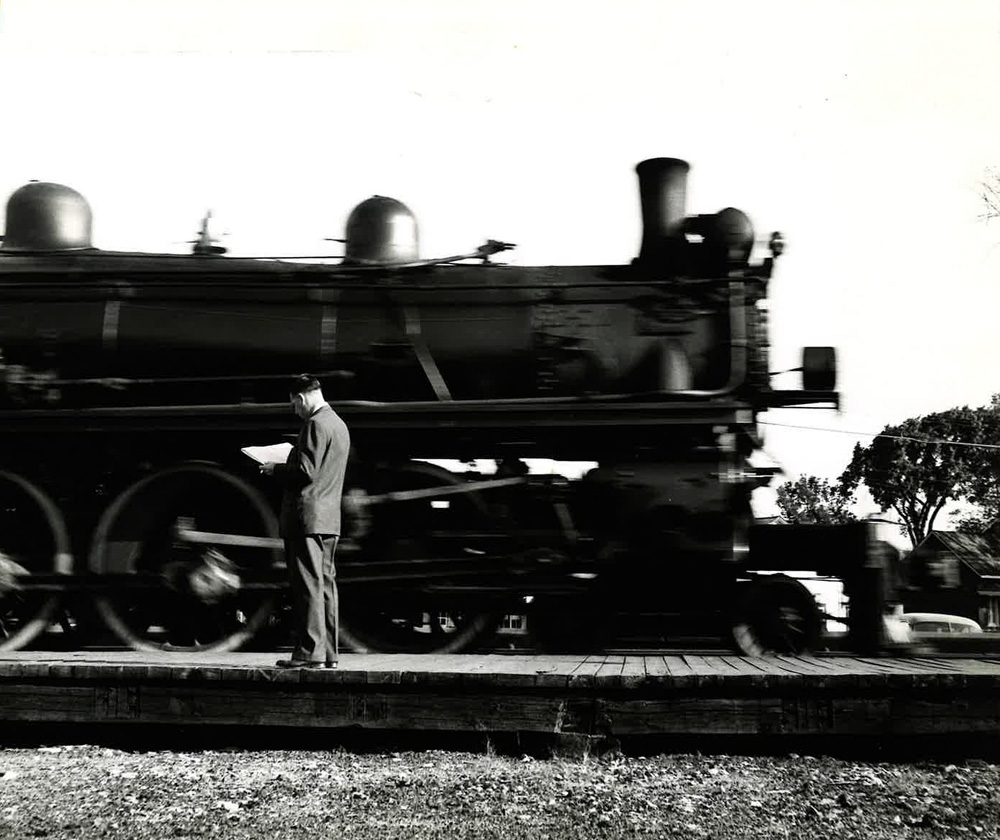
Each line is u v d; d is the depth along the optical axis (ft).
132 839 16.05
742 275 30.27
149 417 30.60
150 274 31.94
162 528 31.35
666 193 32.07
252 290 31.73
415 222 32.94
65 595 30.50
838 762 21.47
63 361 31.55
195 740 23.68
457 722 21.79
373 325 31.30
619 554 29.32
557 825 16.69
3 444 31.42
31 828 16.56
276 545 29.78
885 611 30.09
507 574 29.86
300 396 24.02
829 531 30.86
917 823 16.87
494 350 30.94
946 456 193.67
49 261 32.58
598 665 24.45
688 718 21.34
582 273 32.01
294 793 18.76
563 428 30.30
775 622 29.71
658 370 30.09
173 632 31.42
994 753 21.84
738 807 17.76
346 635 31.01
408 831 16.34
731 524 29.22
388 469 30.96
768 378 30.12
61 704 22.75
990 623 144.97
